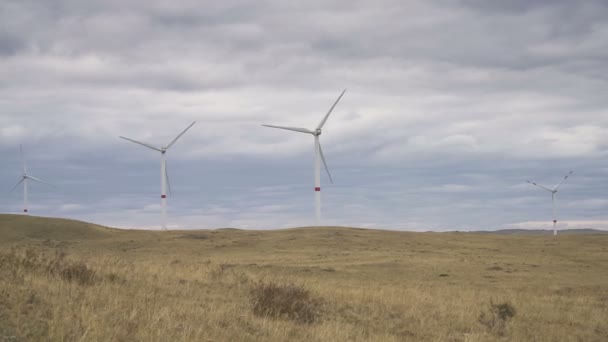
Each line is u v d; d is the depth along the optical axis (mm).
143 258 52094
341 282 37969
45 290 16484
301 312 20484
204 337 14109
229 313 18344
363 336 18609
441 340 20266
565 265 58312
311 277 41906
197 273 28266
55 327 12312
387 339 18656
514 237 94562
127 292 19188
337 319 21562
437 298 29875
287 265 53219
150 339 12992
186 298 20750
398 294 29484
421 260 59219
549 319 26344
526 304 29609
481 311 26141
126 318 14281
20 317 12859
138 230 103250
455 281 44000
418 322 23312
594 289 40469
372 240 83500
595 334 23953
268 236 88625
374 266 53500
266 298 20812
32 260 20766
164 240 83750
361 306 24969
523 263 59188
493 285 42188
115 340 12352
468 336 21172
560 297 34188
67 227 92875
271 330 16891
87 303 15477
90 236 89562
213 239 85438
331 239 83125
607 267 57719
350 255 64812
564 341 22156
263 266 49469
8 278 17297
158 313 15469
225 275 28922
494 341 21156
